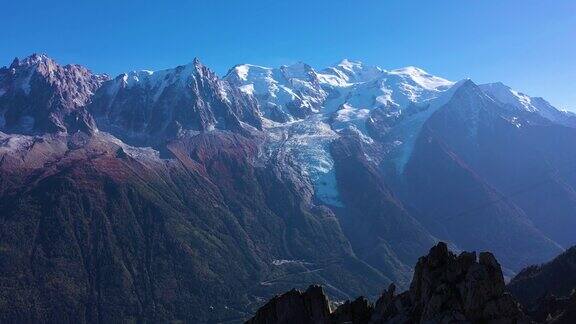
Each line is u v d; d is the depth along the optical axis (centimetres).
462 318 8044
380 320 9750
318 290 11269
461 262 8825
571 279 16525
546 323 10981
